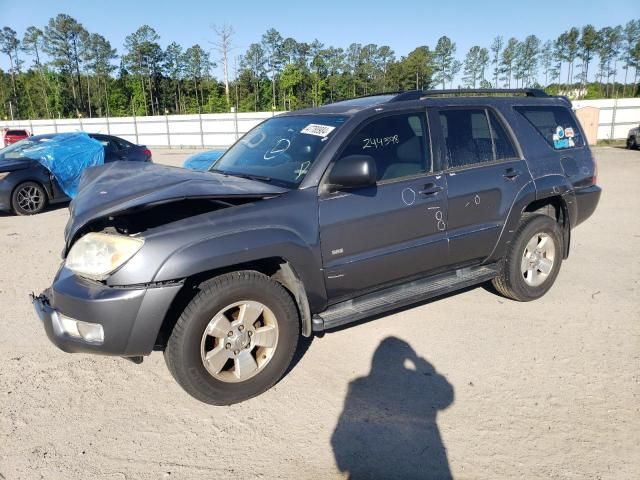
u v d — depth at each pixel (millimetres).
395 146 4027
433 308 4930
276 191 3490
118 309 2990
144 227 3281
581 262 6312
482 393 3494
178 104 100562
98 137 12164
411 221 3994
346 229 3666
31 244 7770
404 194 3945
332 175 3525
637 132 25344
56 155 10531
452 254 4340
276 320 3445
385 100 4227
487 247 4578
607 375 3680
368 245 3805
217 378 3283
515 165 4715
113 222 3389
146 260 2988
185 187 3279
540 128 5070
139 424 3234
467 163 4422
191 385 3199
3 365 3980
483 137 4613
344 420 3230
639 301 5016
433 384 3621
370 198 3775
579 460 2816
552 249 5012
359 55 96375
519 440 2996
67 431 3166
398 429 3127
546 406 3322
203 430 3164
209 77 102125
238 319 3324
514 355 4004
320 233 3557
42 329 4637
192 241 3100
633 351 4023
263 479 2734
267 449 2977
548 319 4645
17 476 2771
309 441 3041
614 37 100438
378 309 3875
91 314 3023
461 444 2977
